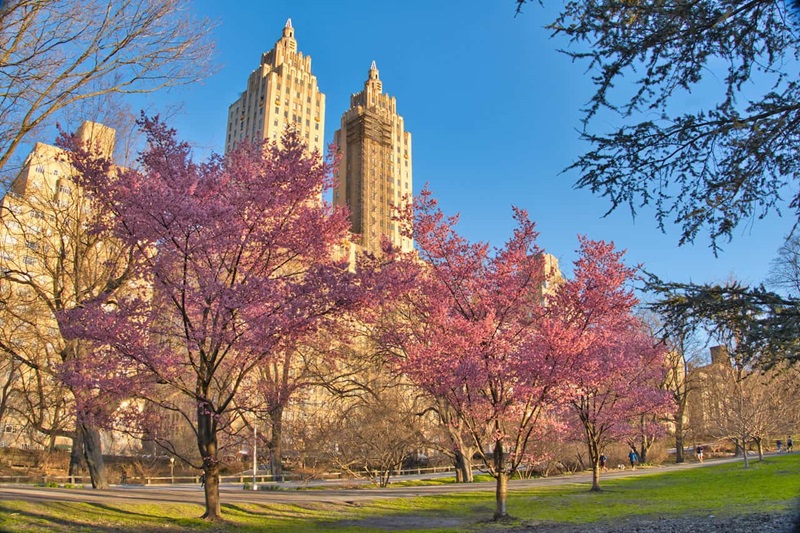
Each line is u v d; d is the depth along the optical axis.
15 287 19.91
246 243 13.64
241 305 12.02
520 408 14.94
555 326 14.29
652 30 6.54
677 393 40.91
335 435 24.50
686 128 6.91
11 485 20.16
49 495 14.77
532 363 14.15
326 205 15.62
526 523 13.41
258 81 98.06
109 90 10.02
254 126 95.56
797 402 30.89
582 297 15.97
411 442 25.50
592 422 21.19
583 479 28.00
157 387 14.70
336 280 12.52
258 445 23.64
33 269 19.67
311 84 99.88
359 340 22.62
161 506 14.20
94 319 11.89
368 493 20.62
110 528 11.38
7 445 32.25
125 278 16.05
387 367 21.53
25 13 8.64
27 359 18.55
